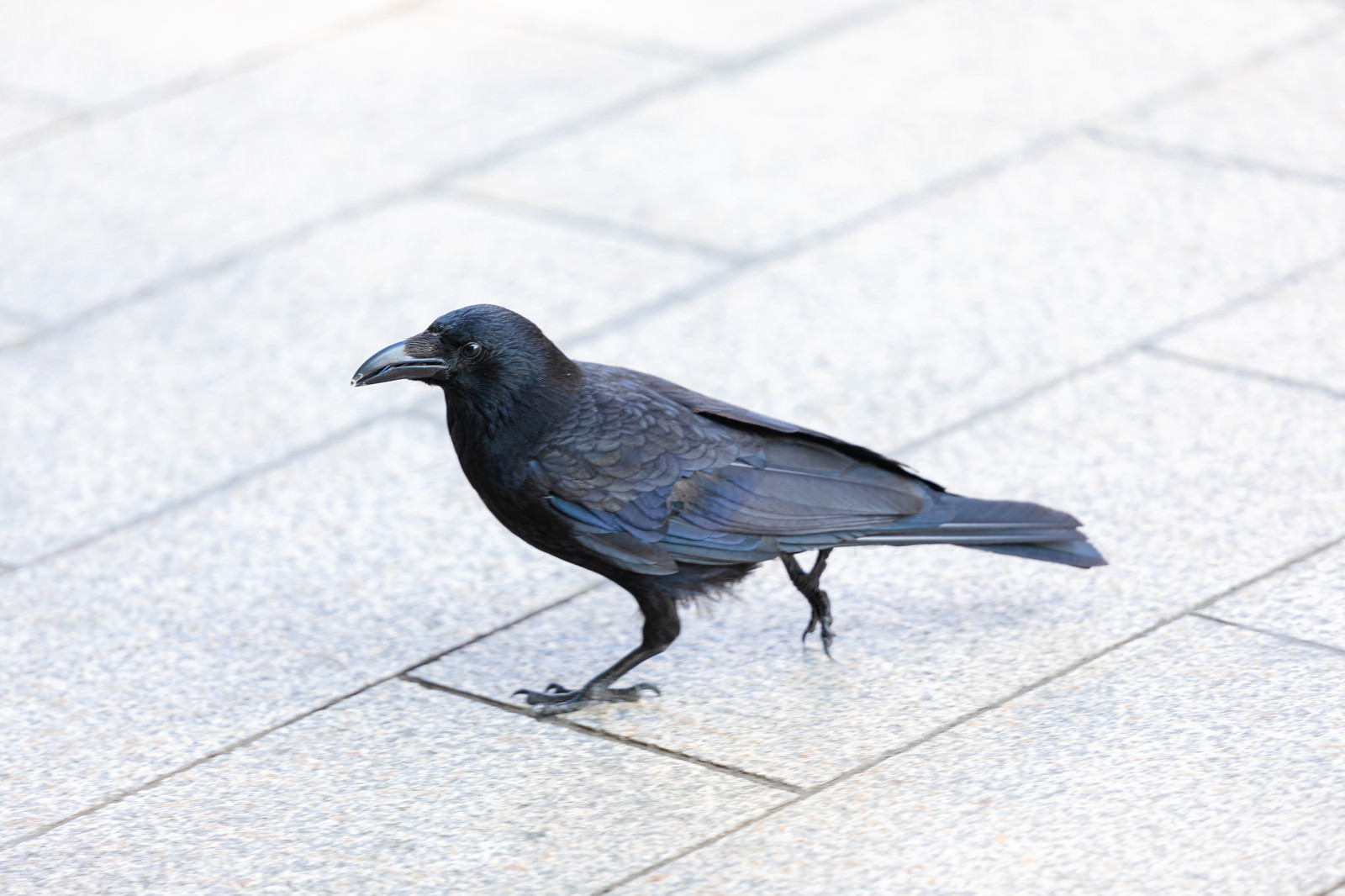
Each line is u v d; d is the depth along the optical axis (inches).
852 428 469.7
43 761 363.3
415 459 478.0
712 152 641.6
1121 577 396.2
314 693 381.1
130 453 489.1
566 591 415.2
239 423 501.4
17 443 497.4
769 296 546.9
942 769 336.2
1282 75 659.4
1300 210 564.7
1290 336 493.7
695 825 326.0
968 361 499.5
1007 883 301.4
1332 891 291.6
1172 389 473.1
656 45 734.5
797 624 393.7
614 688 370.3
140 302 571.8
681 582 356.8
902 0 762.8
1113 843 309.3
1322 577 387.5
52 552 444.1
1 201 641.0
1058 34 714.2
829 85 685.9
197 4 805.2
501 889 311.7
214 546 442.6
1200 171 595.8
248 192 637.9
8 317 567.5
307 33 767.7
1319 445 439.8
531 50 737.0
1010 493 432.5
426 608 411.2
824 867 310.0
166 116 697.6
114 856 330.3
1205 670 359.3
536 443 349.1
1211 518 414.3
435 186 634.2
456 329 344.2
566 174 634.8
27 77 737.0
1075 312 519.5
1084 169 605.6
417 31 762.8
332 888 315.9
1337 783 319.6
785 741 350.6
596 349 522.3
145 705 380.5
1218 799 318.0
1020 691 359.6
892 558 415.8
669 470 351.6
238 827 336.8
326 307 559.8
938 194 599.2
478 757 354.0
